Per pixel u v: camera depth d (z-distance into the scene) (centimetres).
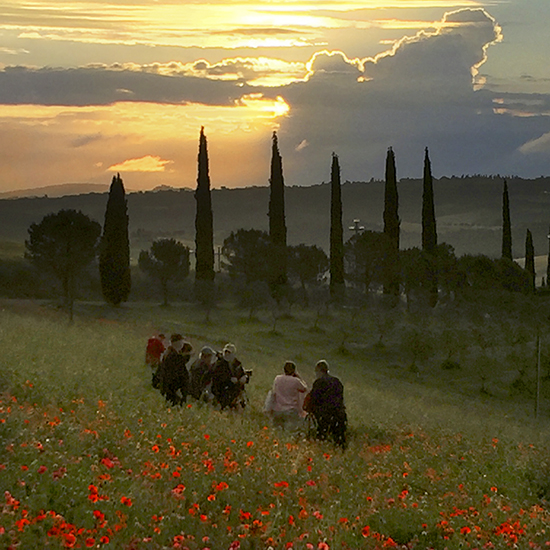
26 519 671
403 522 824
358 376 4559
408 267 7962
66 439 958
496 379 5056
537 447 1586
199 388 1597
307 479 971
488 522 887
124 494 798
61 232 6253
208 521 769
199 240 7975
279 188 8250
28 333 2630
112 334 3494
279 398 1467
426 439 1474
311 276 7950
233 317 6994
